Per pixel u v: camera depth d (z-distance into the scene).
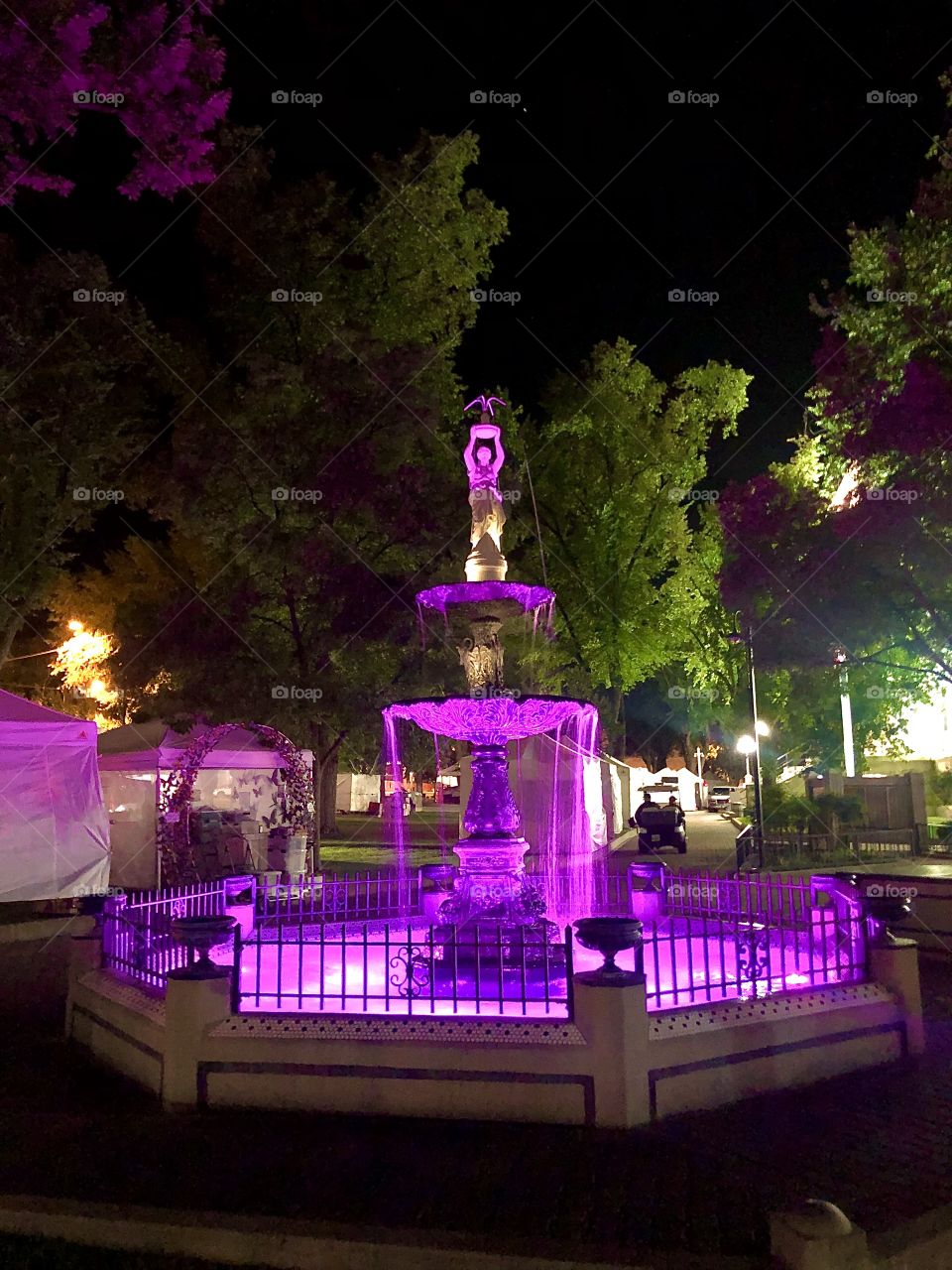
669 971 7.73
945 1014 7.86
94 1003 7.00
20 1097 6.11
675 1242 4.07
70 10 6.80
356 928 9.71
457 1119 5.51
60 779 15.49
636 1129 5.34
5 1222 4.42
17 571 21.28
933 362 13.19
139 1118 5.66
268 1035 5.79
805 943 8.77
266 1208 4.41
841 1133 5.30
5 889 14.73
